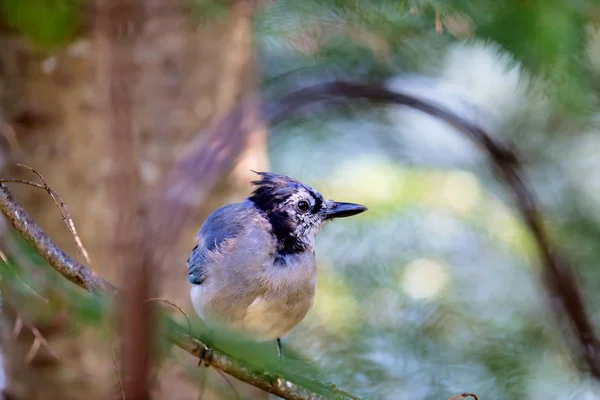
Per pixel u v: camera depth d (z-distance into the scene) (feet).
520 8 24.32
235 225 30.71
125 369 13.56
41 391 31.76
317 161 42.45
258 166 35.24
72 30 26.89
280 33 29.14
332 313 37.93
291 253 30.73
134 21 24.20
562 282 26.58
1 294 23.68
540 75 25.22
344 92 19.39
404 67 39.47
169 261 32.42
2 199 21.61
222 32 33.24
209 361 22.33
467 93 44.01
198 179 16.03
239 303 29.45
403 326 37.27
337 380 32.45
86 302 17.03
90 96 32.58
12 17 26.17
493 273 39.99
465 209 41.37
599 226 41.06
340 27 30.32
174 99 32.78
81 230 32.45
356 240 40.19
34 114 33.06
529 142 43.78
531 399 35.09
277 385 22.63
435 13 26.30
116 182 17.53
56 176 32.89
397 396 33.45
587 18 24.23
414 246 40.55
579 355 29.66
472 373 35.55
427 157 43.06
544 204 40.83
